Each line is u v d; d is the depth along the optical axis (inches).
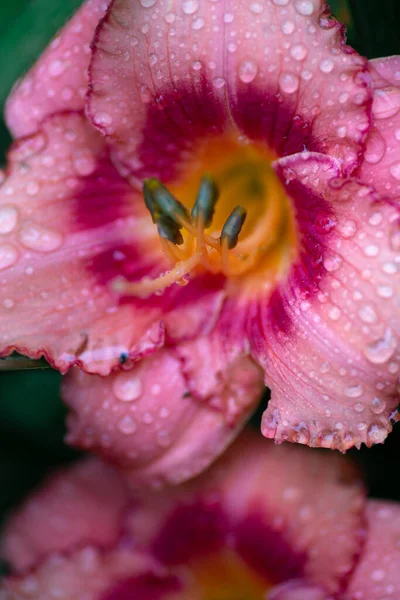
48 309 15.5
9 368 15.6
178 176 15.9
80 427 15.8
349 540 16.2
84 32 15.5
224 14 14.7
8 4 16.9
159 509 17.2
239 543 17.0
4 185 15.6
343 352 14.5
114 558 17.1
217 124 15.4
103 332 15.6
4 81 16.9
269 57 14.6
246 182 16.0
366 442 14.4
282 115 14.9
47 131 15.6
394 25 15.5
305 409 14.7
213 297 15.8
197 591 17.4
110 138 15.5
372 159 14.5
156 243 16.0
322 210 14.6
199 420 15.6
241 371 15.5
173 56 14.9
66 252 15.6
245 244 15.7
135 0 14.8
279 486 16.8
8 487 18.3
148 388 15.7
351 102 14.4
